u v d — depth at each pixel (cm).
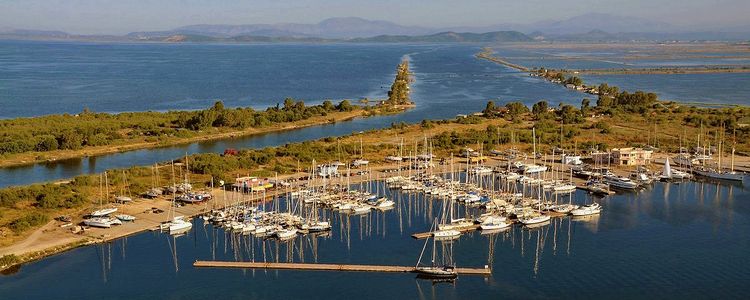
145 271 14075
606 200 19338
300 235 16275
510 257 14800
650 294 12812
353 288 13262
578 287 13188
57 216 17000
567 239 15925
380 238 16025
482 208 18375
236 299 12800
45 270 14000
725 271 13900
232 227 16588
